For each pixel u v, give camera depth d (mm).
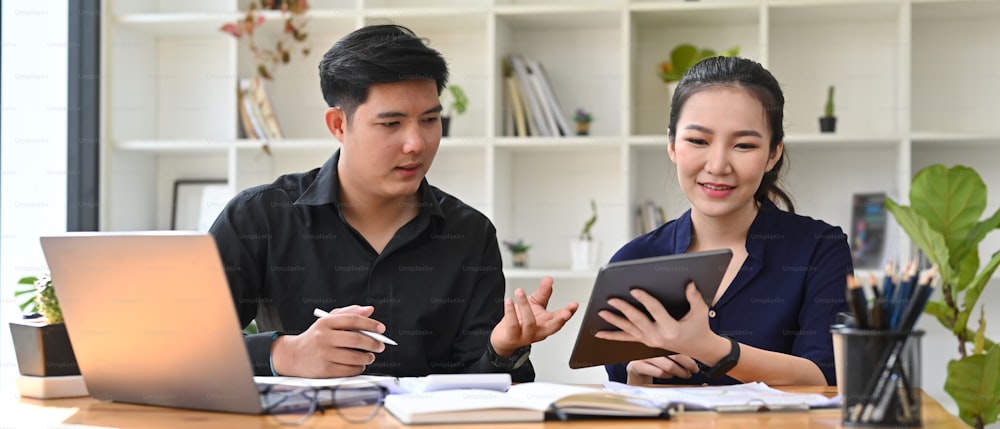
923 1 3102
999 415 2863
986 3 3115
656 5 3207
